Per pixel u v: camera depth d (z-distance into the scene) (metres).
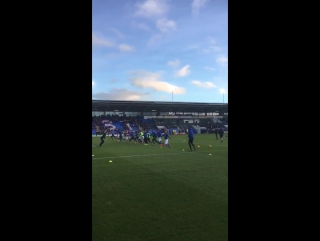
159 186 6.75
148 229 3.99
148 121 46.44
